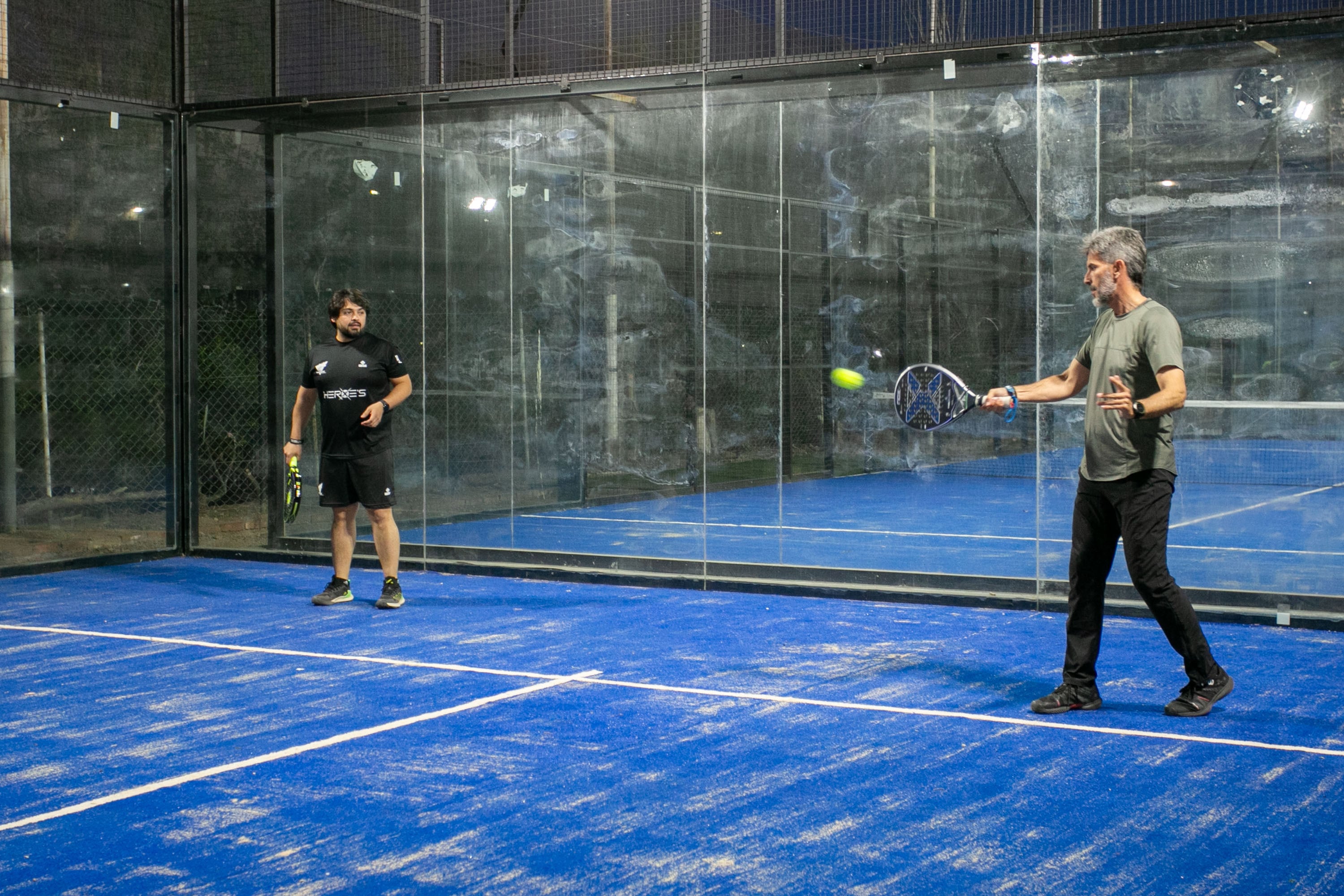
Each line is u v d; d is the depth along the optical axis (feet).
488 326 31.55
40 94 28.40
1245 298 23.34
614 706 16.33
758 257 32.58
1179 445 24.20
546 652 19.81
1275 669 18.39
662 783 13.03
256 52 30.89
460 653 19.76
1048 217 24.57
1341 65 22.31
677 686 17.46
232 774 13.47
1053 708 15.80
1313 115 22.61
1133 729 15.07
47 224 28.76
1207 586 22.66
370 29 30.30
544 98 28.50
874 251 34.96
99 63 30.30
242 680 17.90
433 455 30.89
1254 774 13.25
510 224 31.53
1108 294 15.80
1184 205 23.63
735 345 32.37
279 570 29.12
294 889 10.28
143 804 12.49
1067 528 23.62
